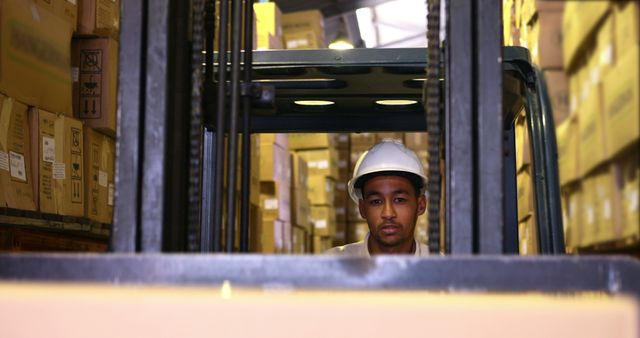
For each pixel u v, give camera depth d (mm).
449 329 1354
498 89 1759
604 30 1761
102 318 1408
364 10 13523
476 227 1736
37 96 3371
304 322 1377
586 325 1333
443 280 1434
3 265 1495
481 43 1773
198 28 1847
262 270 1459
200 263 1466
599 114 1784
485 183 1730
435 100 1784
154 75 1813
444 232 1806
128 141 1780
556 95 2129
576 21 1919
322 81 3020
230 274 1459
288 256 1458
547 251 2363
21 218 3164
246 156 2072
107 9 3980
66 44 3625
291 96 3135
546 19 2277
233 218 1866
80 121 3730
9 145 3150
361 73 2840
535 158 2455
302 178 9172
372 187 3777
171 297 1405
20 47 3213
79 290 1450
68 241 3750
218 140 1870
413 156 3807
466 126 1771
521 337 1343
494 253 1709
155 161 1788
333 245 10898
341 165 11531
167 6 1829
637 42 1592
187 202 2059
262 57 2797
